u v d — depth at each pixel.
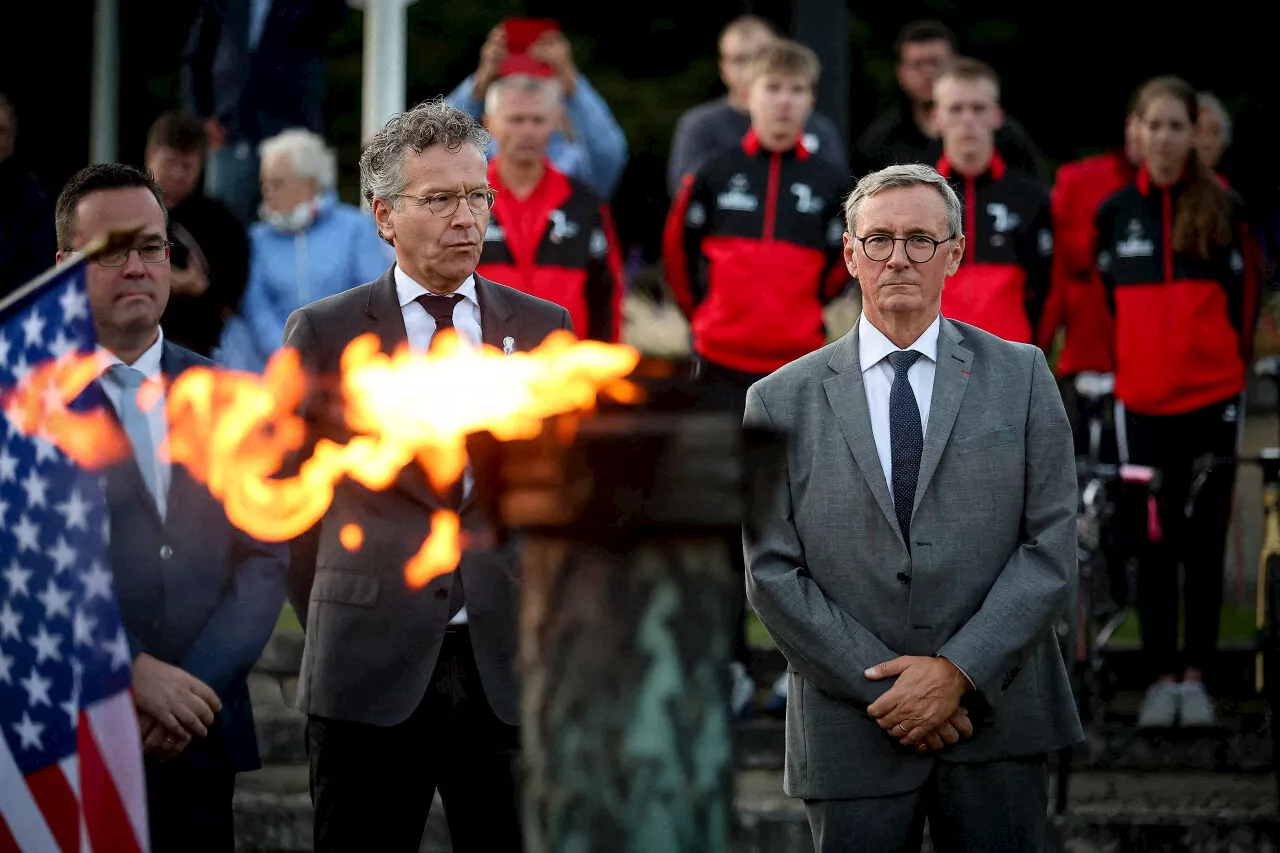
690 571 6.51
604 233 17.48
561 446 6.57
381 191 11.31
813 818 11.06
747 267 17.23
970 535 10.95
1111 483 17.56
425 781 11.02
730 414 6.68
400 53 25.77
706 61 41.72
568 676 6.51
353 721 10.78
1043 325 17.50
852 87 40.88
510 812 10.98
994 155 17.77
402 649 10.80
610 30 42.09
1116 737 16.67
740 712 16.31
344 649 10.84
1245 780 16.30
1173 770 16.62
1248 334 17.81
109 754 9.90
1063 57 42.56
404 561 10.90
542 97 17.06
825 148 20.22
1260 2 41.97
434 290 11.34
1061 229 17.67
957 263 11.55
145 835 9.91
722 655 6.53
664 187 40.41
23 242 17.08
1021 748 10.80
